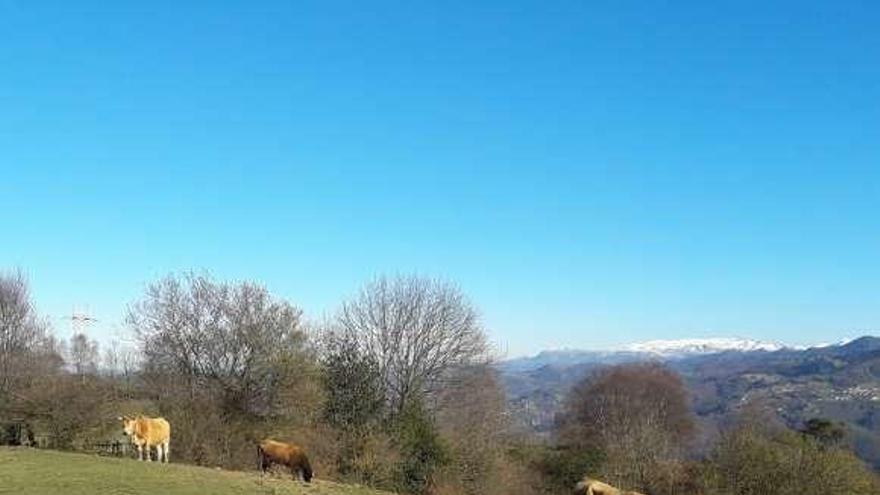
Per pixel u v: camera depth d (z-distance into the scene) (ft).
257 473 128.06
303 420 182.50
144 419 132.05
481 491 186.80
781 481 195.62
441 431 191.62
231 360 183.21
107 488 97.19
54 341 193.67
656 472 211.41
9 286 189.88
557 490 208.03
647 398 347.56
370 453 172.14
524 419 255.09
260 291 187.62
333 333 197.98
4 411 159.02
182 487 102.53
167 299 185.78
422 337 209.67
